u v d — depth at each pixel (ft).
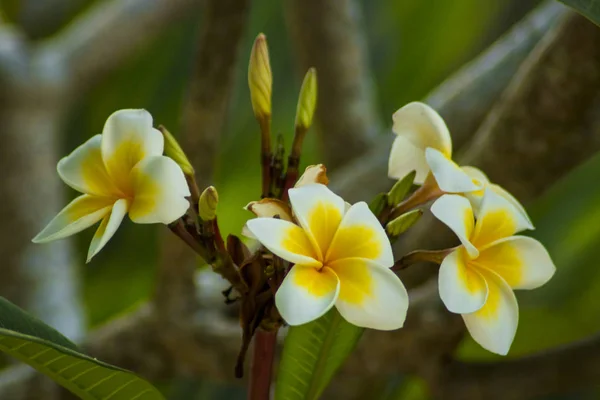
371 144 5.97
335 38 5.83
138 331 4.88
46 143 5.92
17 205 5.67
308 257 3.45
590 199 5.96
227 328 4.85
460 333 4.65
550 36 4.38
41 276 5.60
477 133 4.74
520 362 4.74
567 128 4.42
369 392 4.99
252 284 3.56
